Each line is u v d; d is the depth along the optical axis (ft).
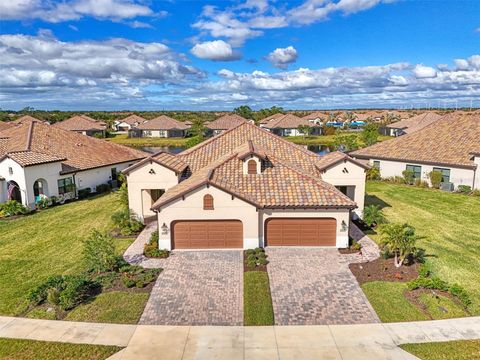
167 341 47.96
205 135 364.17
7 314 54.60
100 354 45.34
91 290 61.00
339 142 225.35
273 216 77.36
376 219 91.25
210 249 77.87
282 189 79.56
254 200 76.23
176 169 91.81
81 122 351.05
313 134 352.90
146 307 56.03
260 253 74.38
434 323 51.26
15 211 105.19
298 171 85.81
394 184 142.00
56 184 119.55
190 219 76.43
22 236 88.99
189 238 77.71
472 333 48.93
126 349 46.37
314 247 78.33
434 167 134.51
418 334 48.93
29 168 109.19
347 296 58.80
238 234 77.61
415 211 106.32
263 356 44.91
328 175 93.04
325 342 47.55
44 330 50.42
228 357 44.75
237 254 75.46
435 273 66.33
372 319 52.54
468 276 65.26
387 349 45.96
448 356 44.45
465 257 73.67
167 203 75.41
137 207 93.61
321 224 77.92
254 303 56.70
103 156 146.30
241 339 48.34
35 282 64.80
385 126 311.27
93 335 49.21
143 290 61.00
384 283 62.23
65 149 137.18
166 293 60.08
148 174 92.12
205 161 102.89
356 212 95.35
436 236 85.97
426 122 255.09
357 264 69.92
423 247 79.05
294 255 74.38
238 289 61.31
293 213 77.25
